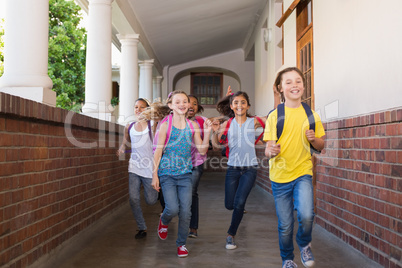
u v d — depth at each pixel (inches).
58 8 623.2
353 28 162.4
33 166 124.1
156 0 326.6
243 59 631.2
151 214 244.5
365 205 143.6
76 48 636.7
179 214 151.1
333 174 178.1
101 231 194.1
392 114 122.3
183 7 355.6
